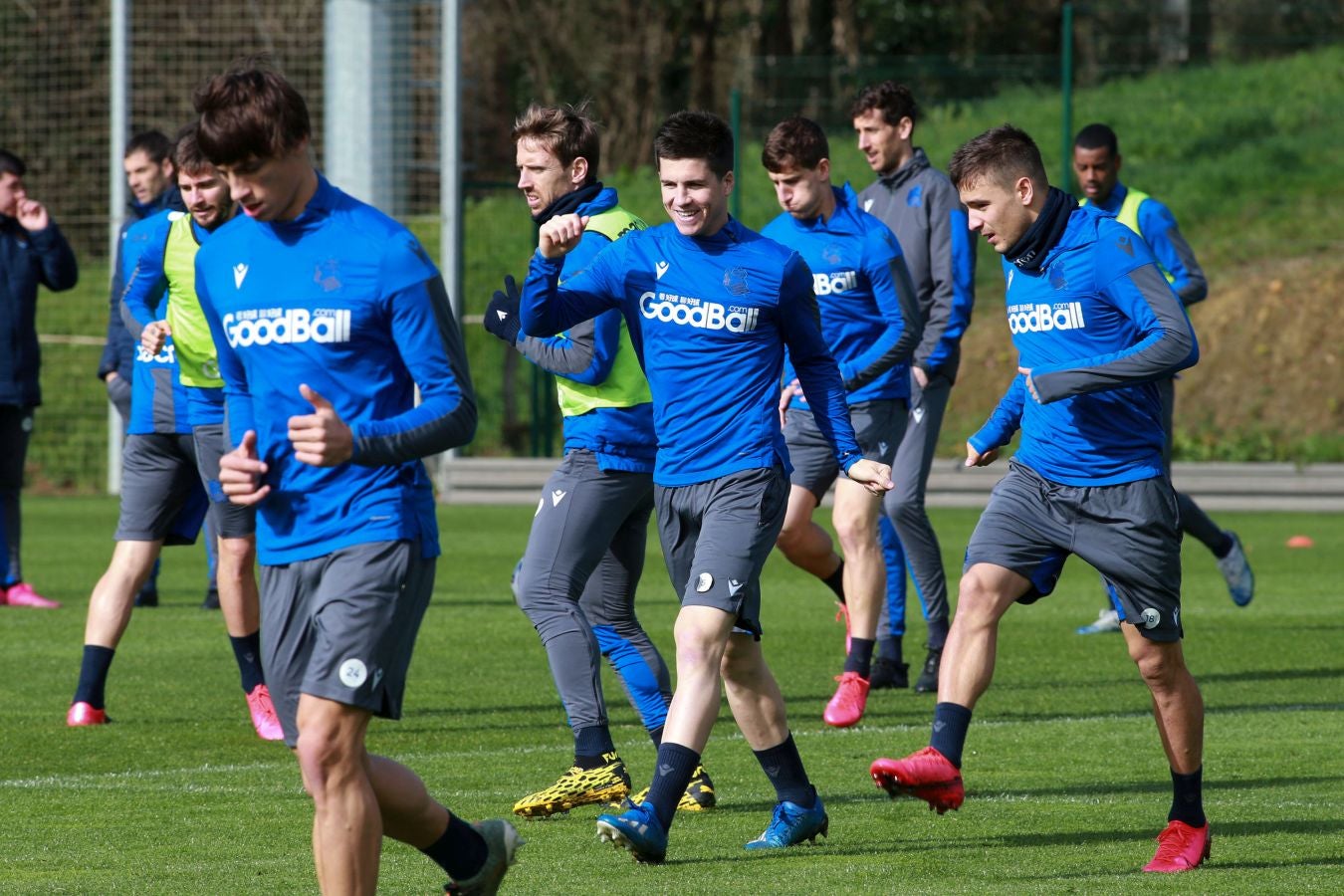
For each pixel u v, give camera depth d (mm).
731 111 57875
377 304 11508
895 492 24375
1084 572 39875
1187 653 27547
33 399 32719
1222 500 53594
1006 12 88250
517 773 18688
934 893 13562
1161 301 14273
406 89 55094
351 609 11438
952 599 34531
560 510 17281
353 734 11438
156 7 66375
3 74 66625
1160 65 64500
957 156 15094
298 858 14859
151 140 28156
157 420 21500
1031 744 20219
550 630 17062
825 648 28438
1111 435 14641
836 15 91312
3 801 17297
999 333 61219
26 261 32312
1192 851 14453
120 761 19484
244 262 11695
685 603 14586
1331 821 16109
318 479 11633
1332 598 34438
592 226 17531
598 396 17266
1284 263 63406
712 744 20453
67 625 30609
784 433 22734
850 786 17938
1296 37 64562
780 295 14898
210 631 30109
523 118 17859
